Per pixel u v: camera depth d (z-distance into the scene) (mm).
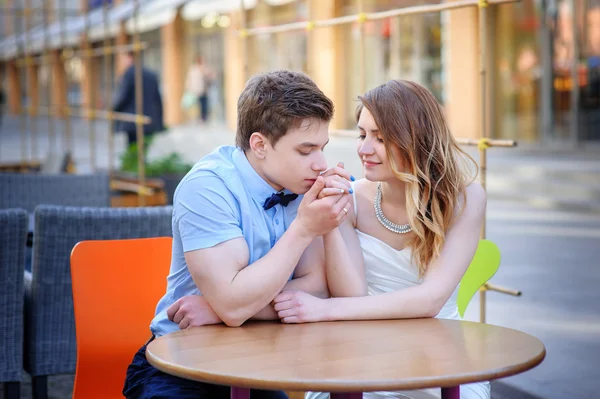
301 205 2133
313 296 2225
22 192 5270
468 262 2381
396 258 2494
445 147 2391
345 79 14727
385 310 2209
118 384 2750
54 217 3154
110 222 3240
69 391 4000
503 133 13516
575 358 4281
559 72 13148
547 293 5785
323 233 2145
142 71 9250
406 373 1690
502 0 3094
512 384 3852
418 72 14062
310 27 4109
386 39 14461
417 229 2387
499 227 8664
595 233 8180
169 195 7078
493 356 1821
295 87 2133
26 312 3236
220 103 19500
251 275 2094
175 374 1761
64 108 9586
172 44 20938
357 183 2623
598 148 12641
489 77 13320
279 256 2115
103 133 21016
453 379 1670
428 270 2354
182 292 2309
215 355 1842
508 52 13500
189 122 20797
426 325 2139
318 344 1932
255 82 2203
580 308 5352
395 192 2494
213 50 19562
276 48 16375
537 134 13539
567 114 13094
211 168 2211
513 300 5605
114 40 20203
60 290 3207
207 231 2133
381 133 2361
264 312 2199
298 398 3195
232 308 2094
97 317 2730
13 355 3107
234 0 11133
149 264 2811
